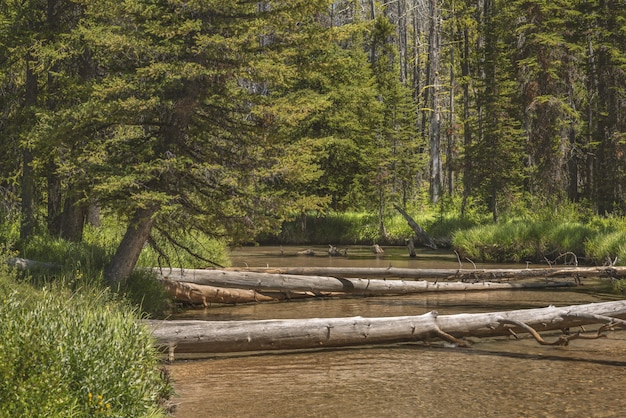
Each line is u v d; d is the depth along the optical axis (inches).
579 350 501.0
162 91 562.6
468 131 1941.4
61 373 266.1
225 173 569.0
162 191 572.7
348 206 1955.0
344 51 1854.1
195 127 610.9
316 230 1905.8
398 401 363.9
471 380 410.6
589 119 1667.1
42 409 244.1
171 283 700.0
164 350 454.9
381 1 3004.4
